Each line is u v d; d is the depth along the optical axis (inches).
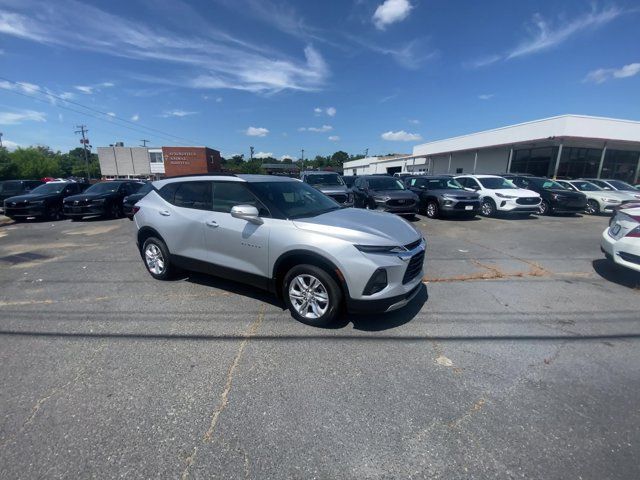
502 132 1071.6
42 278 207.2
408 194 424.2
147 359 116.8
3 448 79.6
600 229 385.7
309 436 83.7
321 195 187.5
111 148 1875.0
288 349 122.8
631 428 86.4
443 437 83.5
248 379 105.7
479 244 300.2
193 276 205.9
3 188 635.5
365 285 124.7
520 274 213.3
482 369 111.8
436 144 1429.6
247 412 91.7
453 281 199.8
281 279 147.6
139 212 198.1
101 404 94.7
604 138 901.2
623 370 111.6
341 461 76.7
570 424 87.7
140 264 239.0
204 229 166.2
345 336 131.8
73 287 189.5
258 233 145.9
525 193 457.1
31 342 128.4
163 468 74.6
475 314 153.0
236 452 78.8
